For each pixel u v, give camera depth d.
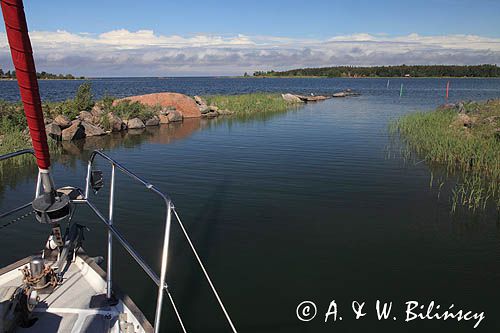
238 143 19.08
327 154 16.45
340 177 12.89
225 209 9.88
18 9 2.07
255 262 7.23
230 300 6.07
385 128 23.83
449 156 15.02
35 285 3.78
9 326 3.11
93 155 4.54
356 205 10.26
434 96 57.03
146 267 3.13
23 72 2.26
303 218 9.33
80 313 3.54
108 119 22.94
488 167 13.52
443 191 11.55
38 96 2.44
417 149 17.25
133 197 10.67
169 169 13.92
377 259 7.41
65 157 16.02
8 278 4.00
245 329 5.43
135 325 3.40
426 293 6.36
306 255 7.52
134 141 19.84
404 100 49.00
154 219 9.17
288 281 6.62
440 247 7.94
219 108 33.41
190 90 79.50
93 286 3.95
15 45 2.17
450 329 5.52
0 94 55.69
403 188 11.78
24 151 4.35
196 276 6.72
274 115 31.81
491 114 19.58
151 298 6.07
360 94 64.50
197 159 15.56
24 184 11.98
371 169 13.97
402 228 8.83
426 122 22.17
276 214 9.56
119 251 7.54
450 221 9.27
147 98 29.98
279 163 14.81
